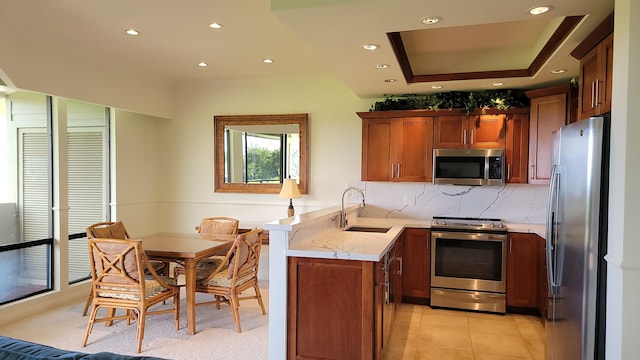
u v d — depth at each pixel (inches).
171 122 228.4
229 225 188.4
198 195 226.4
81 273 192.1
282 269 111.1
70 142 188.2
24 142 168.2
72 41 151.1
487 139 175.0
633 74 78.7
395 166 186.4
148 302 132.0
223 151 220.8
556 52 124.6
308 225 125.2
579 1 87.8
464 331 147.3
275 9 93.8
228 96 220.1
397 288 161.0
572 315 95.7
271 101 214.7
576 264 93.7
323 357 109.0
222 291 145.0
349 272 106.8
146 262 130.0
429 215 196.5
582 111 115.3
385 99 197.9
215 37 147.3
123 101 190.7
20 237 166.2
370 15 95.7
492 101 171.8
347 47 119.7
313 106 209.3
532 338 140.9
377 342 107.9
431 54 171.5
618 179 82.0
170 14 125.0
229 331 144.3
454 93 179.6
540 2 88.5
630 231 79.2
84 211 193.8
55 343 133.7
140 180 219.0
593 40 104.3
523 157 171.5
